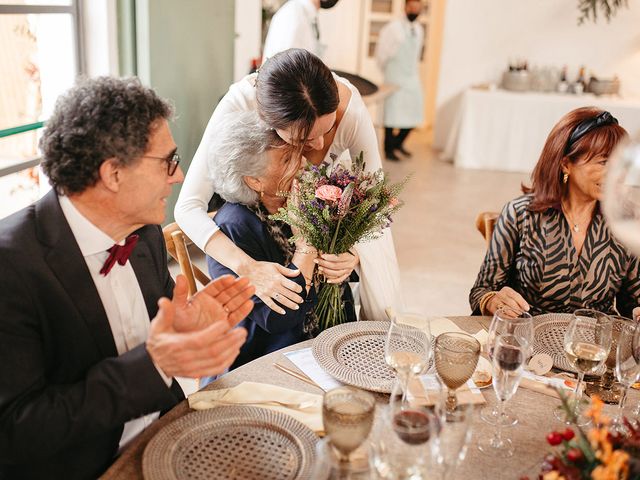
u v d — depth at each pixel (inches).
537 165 78.8
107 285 54.7
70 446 51.6
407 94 277.7
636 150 37.7
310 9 167.5
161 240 62.4
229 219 73.4
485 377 58.7
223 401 53.1
